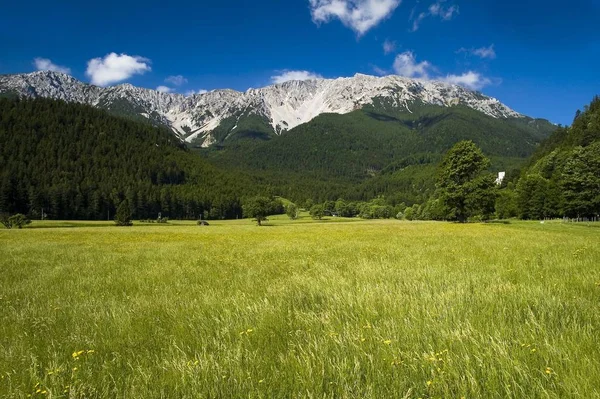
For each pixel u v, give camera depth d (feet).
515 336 12.94
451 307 16.58
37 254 60.85
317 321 16.11
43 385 11.03
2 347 14.92
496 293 19.93
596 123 339.57
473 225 138.92
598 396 8.39
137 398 9.96
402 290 22.20
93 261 50.26
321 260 43.29
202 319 17.47
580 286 21.94
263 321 16.40
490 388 9.39
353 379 10.37
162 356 12.88
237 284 28.32
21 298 26.68
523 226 125.39
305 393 9.73
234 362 11.76
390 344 12.44
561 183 204.74
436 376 10.05
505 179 451.53
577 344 11.30
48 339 16.11
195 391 9.94
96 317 19.31
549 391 8.87
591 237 74.28
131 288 29.73
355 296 20.03
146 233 147.84
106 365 12.48
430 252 47.60
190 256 54.85
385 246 59.06
